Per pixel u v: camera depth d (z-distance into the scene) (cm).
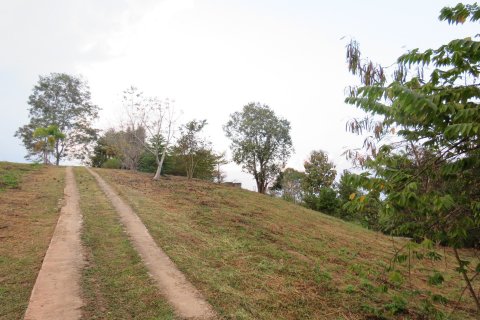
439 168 326
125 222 808
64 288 445
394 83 273
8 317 374
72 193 1152
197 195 1462
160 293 454
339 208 2188
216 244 752
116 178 1741
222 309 428
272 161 2989
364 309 535
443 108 272
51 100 3616
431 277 455
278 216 1363
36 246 606
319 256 861
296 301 518
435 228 386
